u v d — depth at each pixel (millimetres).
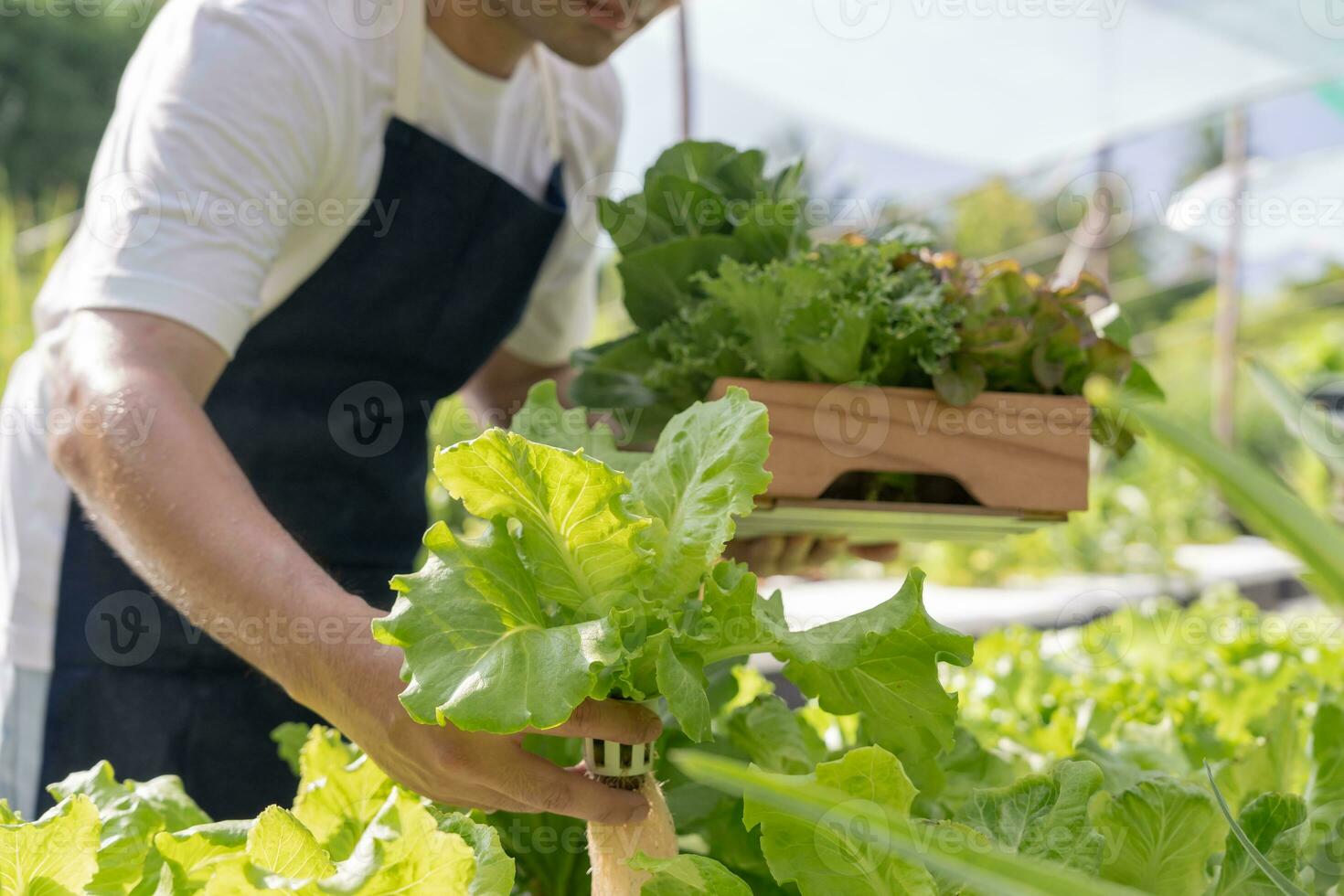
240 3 945
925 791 666
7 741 1136
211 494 684
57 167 12711
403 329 1191
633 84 3721
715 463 507
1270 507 323
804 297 855
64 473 775
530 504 467
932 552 4766
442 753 524
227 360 898
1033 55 3641
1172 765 818
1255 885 526
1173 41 3631
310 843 425
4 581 1163
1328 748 652
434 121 1170
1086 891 285
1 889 455
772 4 3080
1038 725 957
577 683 432
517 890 704
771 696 708
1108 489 5141
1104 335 963
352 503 1193
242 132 902
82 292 841
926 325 857
